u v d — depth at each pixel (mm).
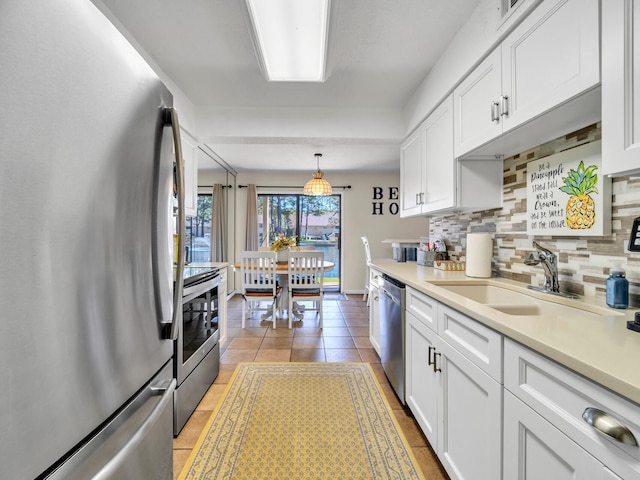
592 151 1231
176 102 2332
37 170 490
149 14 1610
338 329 3568
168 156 914
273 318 3568
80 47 573
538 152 1562
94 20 609
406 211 2734
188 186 2602
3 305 442
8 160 445
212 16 1627
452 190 1855
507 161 1823
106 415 652
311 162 4824
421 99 2307
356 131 2742
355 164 4961
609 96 859
